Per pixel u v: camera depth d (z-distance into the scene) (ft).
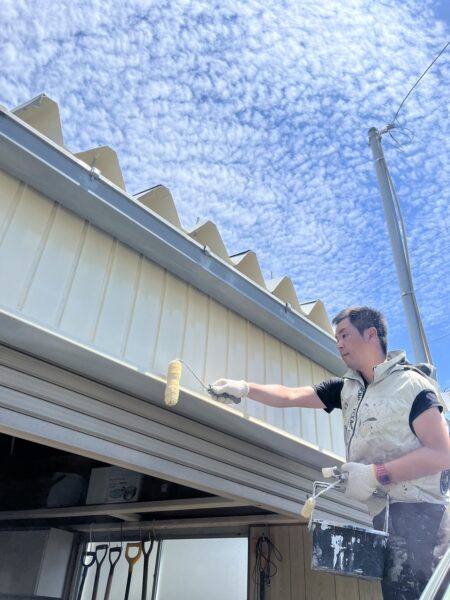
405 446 4.63
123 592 11.63
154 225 5.75
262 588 9.42
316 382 8.11
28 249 4.61
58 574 10.99
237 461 7.05
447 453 4.34
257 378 6.91
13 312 4.25
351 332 5.50
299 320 7.83
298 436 7.25
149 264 5.89
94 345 4.87
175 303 6.03
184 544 12.09
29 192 4.81
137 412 5.80
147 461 5.89
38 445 10.55
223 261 6.59
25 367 4.84
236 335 6.85
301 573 9.24
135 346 5.30
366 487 4.34
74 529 11.64
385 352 5.53
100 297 5.12
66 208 5.12
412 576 4.12
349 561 3.98
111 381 5.42
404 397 4.75
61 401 5.10
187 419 6.35
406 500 4.45
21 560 10.98
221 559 11.60
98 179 5.24
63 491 10.69
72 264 4.96
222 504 8.77
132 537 11.58
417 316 11.20
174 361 5.03
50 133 5.24
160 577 11.74
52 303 4.65
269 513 9.78
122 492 10.02
